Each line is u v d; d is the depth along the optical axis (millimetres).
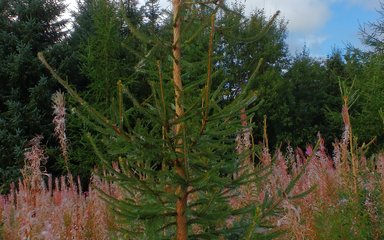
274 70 32344
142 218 3654
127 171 3572
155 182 3705
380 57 29172
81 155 20234
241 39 3988
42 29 29047
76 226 5031
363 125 26500
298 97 36969
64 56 27578
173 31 3934
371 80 27375
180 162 3711
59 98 5031
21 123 25359
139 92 23328
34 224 4262
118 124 3467
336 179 5977
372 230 5328
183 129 3436
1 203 5820
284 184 5492
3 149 24125
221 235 3779
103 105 22094
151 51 3818
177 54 3859
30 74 27219
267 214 3812
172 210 3785
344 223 5324
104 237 5113
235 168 3881
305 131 33625
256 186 4918
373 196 5441
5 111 27969
